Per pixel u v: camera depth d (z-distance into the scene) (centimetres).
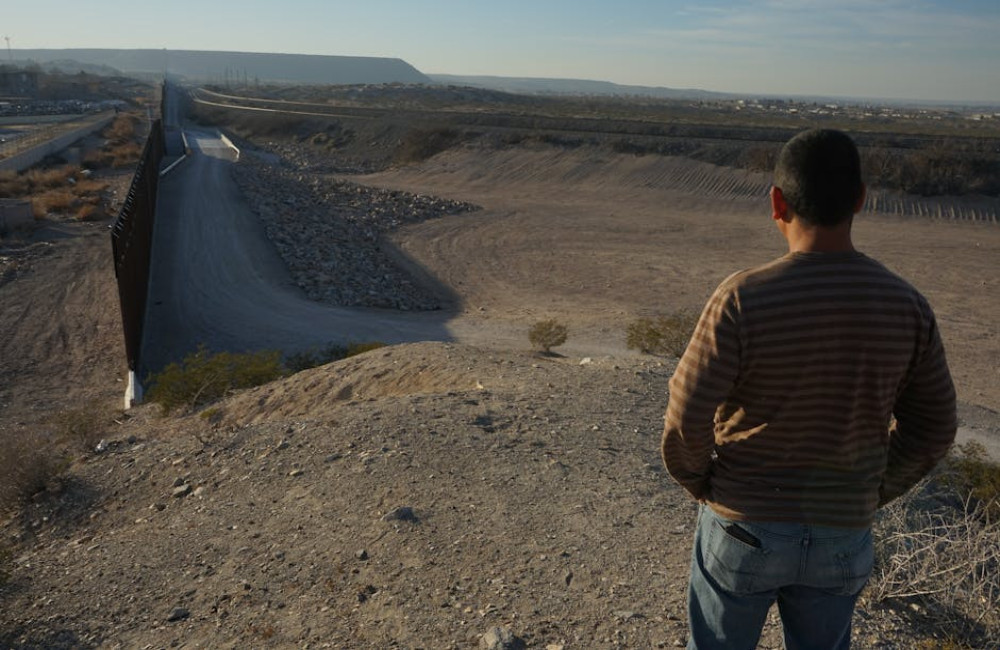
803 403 218
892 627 443
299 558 609
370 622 497
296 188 5822
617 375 1150
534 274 3734
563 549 570
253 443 905
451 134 8462
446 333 2709
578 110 13412
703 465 238
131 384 2003
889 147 6475
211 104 17575
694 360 222
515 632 461
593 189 6431
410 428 866
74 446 1118
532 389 1052
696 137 7600
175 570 633
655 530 604
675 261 4038
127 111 16388
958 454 1025
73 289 3097
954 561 462
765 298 217
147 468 922
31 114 14600
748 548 230
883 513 563
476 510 650
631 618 468
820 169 216
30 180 5453
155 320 2833
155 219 4428
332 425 906
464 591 520
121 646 530
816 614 239
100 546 720
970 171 5703
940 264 3928
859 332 214
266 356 1664
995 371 2323
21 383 2181
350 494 718
